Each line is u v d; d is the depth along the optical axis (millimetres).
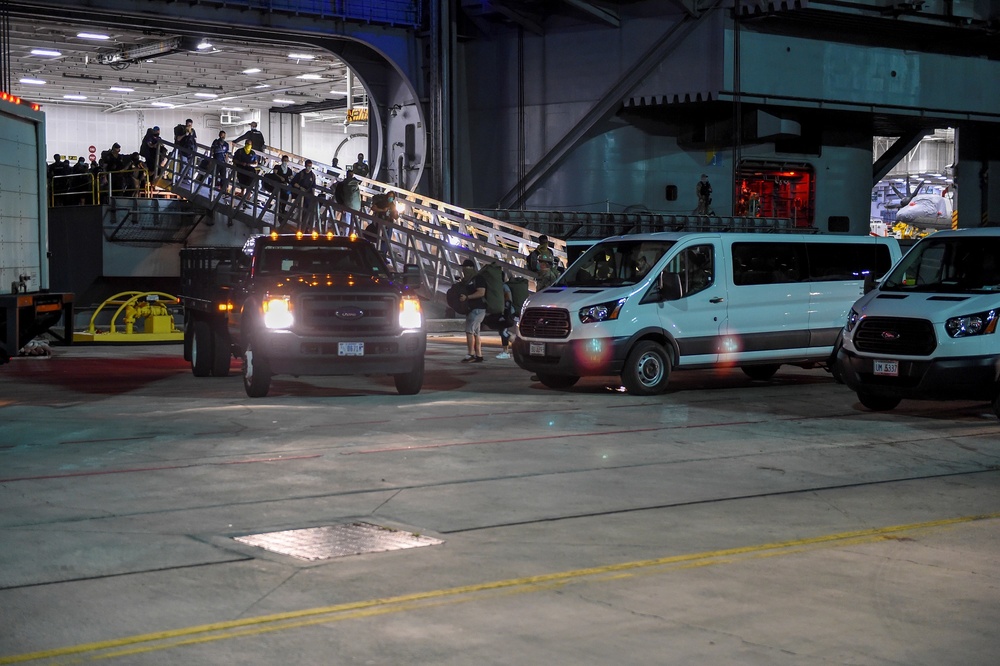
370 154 41125
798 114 40625
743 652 4945
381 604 5656
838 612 5551
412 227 32969
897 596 5840
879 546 6922
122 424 11672
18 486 8570
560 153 38438
